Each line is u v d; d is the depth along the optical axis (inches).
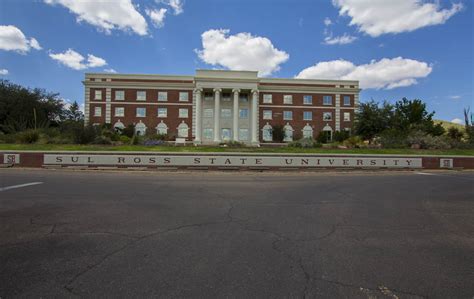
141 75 1723.7
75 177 437.7
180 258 136.1
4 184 351.6
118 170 572.4
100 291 105.2
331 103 1788.9
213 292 105.7
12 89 1555.1
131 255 138.6
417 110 1387.8
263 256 140.3
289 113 1763.0
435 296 105.3
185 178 458.3
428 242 164.6
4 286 107.6
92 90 1707.7
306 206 253.6
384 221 207.3
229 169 608.4
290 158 625.0
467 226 197.3
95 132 823.1
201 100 1675.7
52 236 163.6
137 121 1711.4
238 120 1688.0
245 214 221.3
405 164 660.7
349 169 639.1
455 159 685.9
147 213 218.2
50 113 1701.5
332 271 125.1
